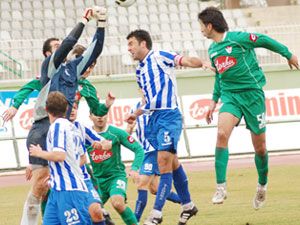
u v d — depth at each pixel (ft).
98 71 251.80
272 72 255.29
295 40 264.93
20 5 289.12
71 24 287.69
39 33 282.15
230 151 218.79
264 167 104.73
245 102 99.96
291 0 312.29
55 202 75.66
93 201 76.13
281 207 113.80
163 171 93.81
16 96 96.02
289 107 229.45
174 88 95.50
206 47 270.05
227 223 100.83
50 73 87.86
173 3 301.43
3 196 152.05
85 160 79.77
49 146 75.66
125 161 213.05
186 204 98.73
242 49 99.14
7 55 248.73
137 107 103.91
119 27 288.51
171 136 93.76
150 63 95.30
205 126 223.51
